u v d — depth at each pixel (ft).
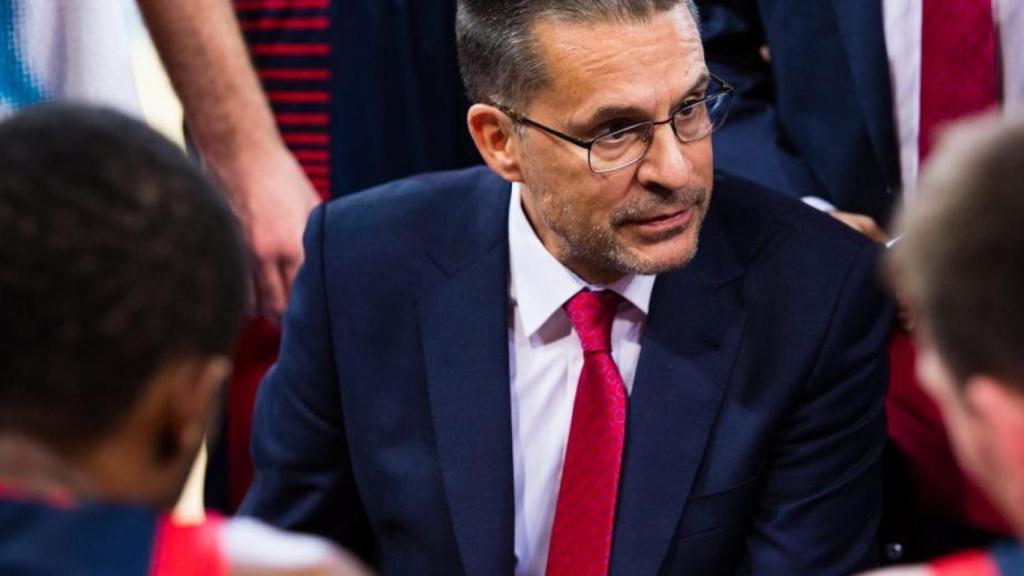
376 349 13.33
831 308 12.85
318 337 13.55
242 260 7.55
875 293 13.06
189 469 8.05
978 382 6.86
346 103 18.70
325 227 13.82
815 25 17.12
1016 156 6.75
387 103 18.71
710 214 13.35
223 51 16.44
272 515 13.92
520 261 13.15
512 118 12.22
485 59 12.28
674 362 12.82
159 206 7.11
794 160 17.47
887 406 15.35
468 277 13.24
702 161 12.05
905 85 16.75
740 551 13.20
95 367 6.97
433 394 13.01
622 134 11.80
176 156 7.39
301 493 13.84
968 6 16.34
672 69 11.68
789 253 13.08
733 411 12.76
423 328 13.21
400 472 13.10
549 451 13.12
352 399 13.30
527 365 13.23
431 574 13.08
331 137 18.79
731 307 12.94
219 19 16.47
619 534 12.60
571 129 11.85
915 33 16.60
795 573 12.86
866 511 13.33
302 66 18.67
